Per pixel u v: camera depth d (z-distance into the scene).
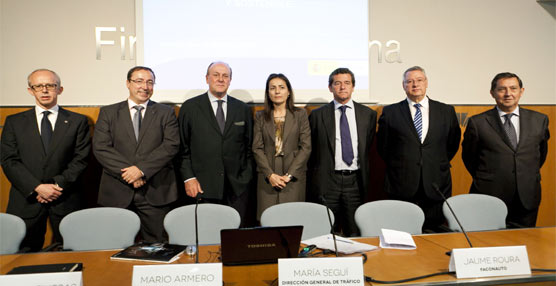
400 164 3.05
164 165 2.81
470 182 3.84
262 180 2.93
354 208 3.03
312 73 3.67
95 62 3.49
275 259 1.58
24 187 2.73
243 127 3.03
